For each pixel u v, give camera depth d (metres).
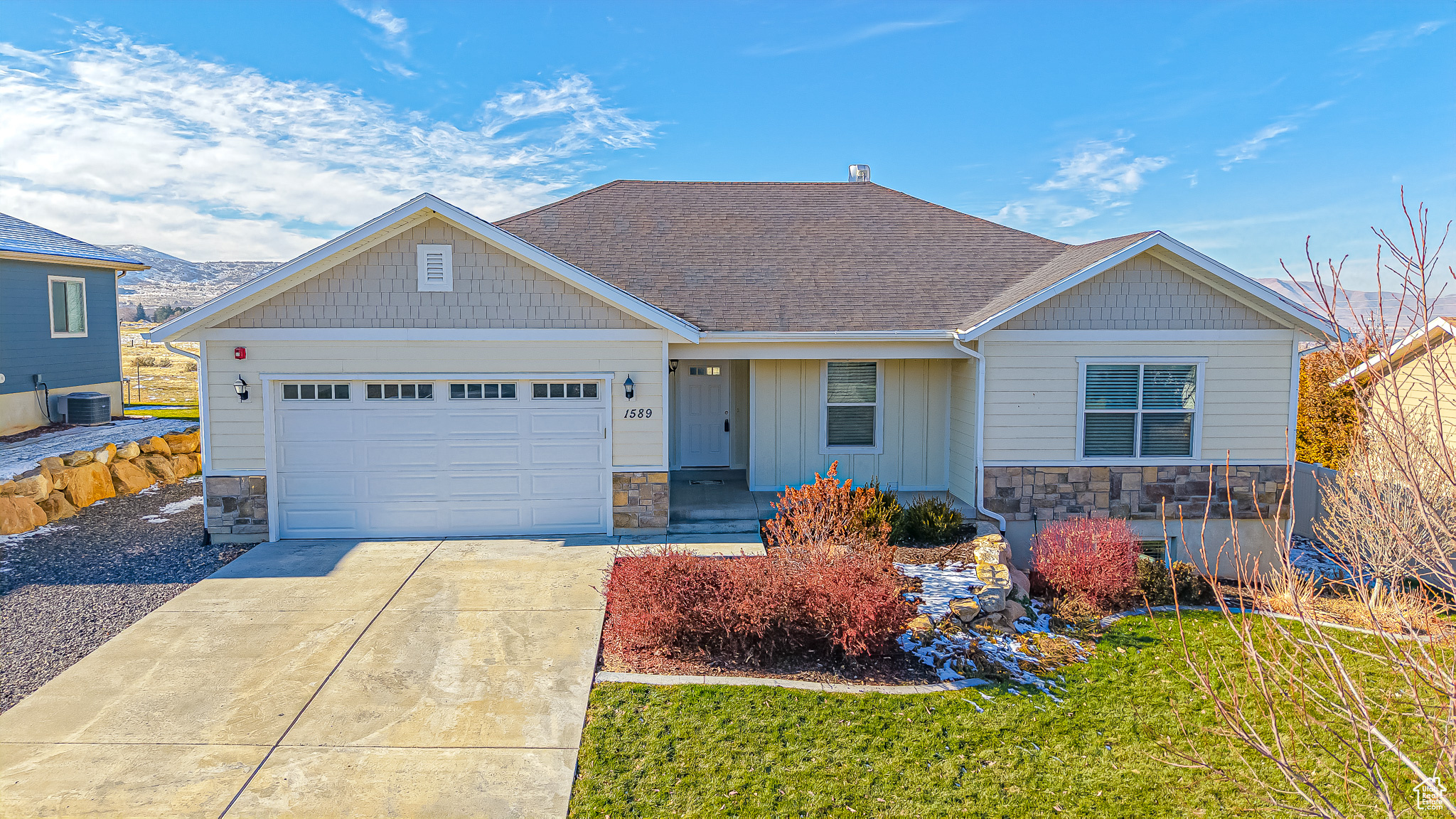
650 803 5.64
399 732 6.48
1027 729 6.73
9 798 5.57
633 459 12.12
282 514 11.81
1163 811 5.64
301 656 7.84
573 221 15.77
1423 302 3.66
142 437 16.92
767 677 7.55
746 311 12.99
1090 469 12.48
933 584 9.90
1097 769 6.18
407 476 11.95
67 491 13.33
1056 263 13.96
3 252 16.97
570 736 6.46
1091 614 9.53
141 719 6.63
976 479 12.47
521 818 5.47
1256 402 12.41
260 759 6.09
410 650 7.99
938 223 16.14
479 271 11.66
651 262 14.41
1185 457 12.52
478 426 11.95
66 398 18.94
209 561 10.87
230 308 11.40
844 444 14.13
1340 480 10.52
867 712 6.93
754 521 12.55
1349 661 7.94
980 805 5.68
